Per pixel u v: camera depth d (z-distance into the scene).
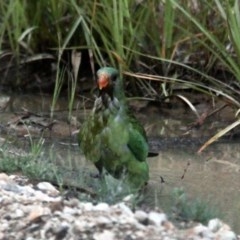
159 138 12.08
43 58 13.84
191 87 12.82
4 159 10.29
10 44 13.93
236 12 12.15
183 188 10.23
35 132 12.19
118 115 9.78
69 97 13.38
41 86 13.87
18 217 8.62
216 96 12.52
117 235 8.22
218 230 8.76
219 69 13.19
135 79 13.09
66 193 9.50
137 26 13.02
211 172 10.86
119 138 9.78
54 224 8.40
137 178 9.94
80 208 8.80
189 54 13.23
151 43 13.30
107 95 9.77
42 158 10.84
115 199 9.22
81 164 10.86
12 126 12.40
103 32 13.16
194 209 9.02
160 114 12.78
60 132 12.19
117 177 9.95
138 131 9.87
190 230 8.56
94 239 8.17
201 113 12.69
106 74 9.77
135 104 12.99
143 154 9.91
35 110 13.08
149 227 8.47
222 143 11.96
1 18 14.15
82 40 13.62
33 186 9.70
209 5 12.95
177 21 13.24
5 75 14.04
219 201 9.88
